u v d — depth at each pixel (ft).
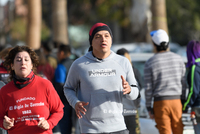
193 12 158.81
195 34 170.30
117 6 150.41
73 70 23.57
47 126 21.06
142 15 110.01
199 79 30.45
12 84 21.81
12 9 197.77
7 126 20.59
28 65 21.77
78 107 22.43
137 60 41.52
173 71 30.96
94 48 23.32
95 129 22.68
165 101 30.68
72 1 180.14
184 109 30.96
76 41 211.82
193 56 31.09
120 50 32.91
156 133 33.91
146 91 31.45
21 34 169.99
